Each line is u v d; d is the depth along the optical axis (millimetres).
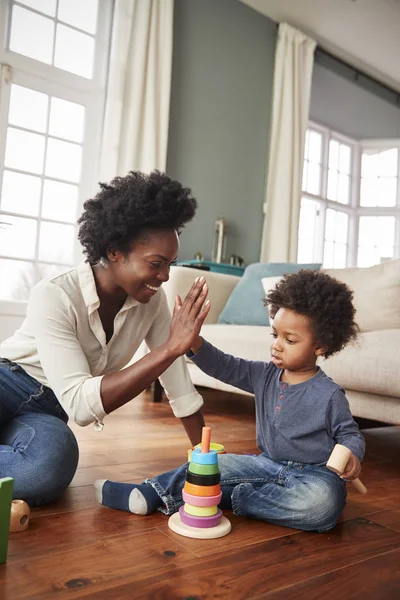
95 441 1848
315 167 6082
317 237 6059
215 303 3119
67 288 1215
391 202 6332
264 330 2531
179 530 1078
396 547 1098
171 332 1090
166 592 829
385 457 2006
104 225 1136
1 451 1178
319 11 4746
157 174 1169
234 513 1220
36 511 1153
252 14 4762
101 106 3965
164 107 4012
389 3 4543
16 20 3604
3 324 3482
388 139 6273
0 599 771
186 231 4395
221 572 918
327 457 1229
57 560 917
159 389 2797
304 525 1147
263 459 1295
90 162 3928
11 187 3617
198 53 4422
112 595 806
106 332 1300
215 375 1365
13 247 3643
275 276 2865
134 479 1432
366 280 2352
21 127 3633
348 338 1294
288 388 1270
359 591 887
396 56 5352
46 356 1175
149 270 1144
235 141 4688
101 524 1100
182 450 1793
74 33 3854
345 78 5492
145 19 3922
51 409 1309
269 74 4926
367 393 1895
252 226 4824
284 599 839
